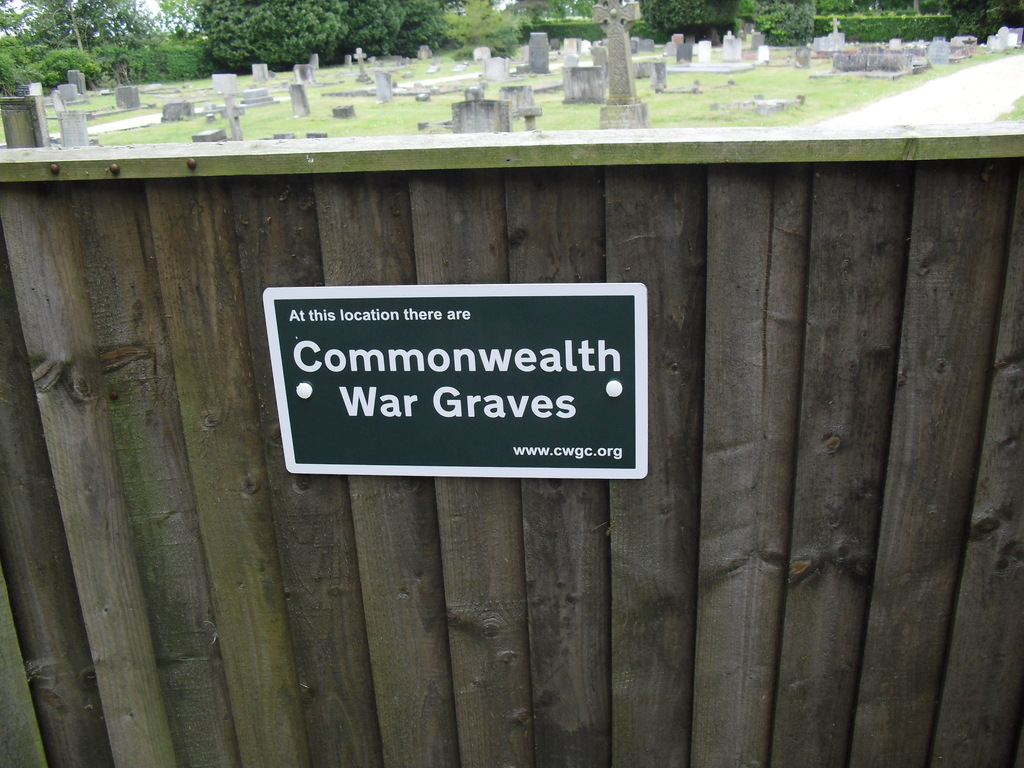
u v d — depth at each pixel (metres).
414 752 2.13
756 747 2.00
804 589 1.85
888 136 1.49
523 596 1.94
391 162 1.61
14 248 1.78
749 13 41.19
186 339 1.83
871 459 1.74
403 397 1.80
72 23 37.50
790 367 1.70
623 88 14.02
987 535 1.75
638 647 1.95
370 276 1.74
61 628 2.08
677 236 1.64
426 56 39.78
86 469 1.93
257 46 36.03
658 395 1.75
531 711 2.05
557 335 1.71
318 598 2.01
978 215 1.56
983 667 1.86
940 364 1.66
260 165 1.65
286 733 2.14
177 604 2.04
